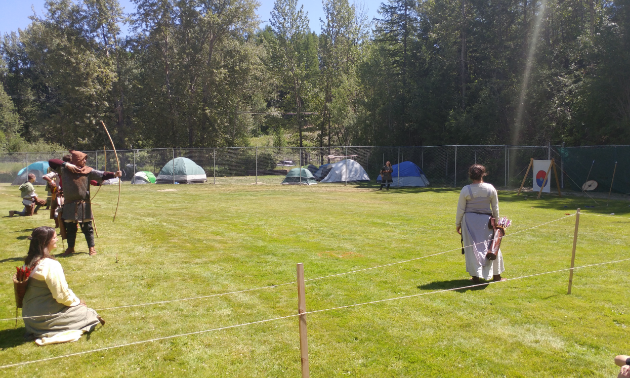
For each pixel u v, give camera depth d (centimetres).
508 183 2544
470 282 634
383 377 377
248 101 4422
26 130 5388
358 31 4381
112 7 3962
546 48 2762
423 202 1756
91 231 831
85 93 3734
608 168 2150
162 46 3991
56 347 436
